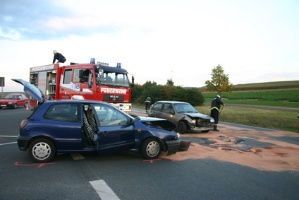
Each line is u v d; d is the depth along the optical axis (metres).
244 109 30.28
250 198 4.35
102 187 4.72
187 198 4.29
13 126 12.65
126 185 4.84
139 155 7.15
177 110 12.45
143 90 45.19
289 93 60.56
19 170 5.68
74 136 6.31
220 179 5.27
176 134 6.96
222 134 11.59
